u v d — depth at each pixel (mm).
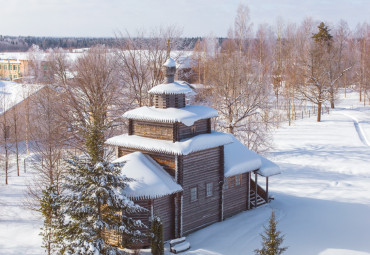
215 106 49781
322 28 96188
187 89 30391
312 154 52906
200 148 27969
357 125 71438
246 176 34188
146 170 26766
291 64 91188
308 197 38031
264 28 116188
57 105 43500
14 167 46750
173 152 26719
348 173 45719
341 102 94625
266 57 98625
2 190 38219
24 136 53188
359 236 28781
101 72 46250
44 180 34781
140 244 25625
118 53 48562
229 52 82375
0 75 109562
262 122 50875
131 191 25094
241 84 49312
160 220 24156
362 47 112250
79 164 22141
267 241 20922
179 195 27391
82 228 21766
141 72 48719
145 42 49688
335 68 91812
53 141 35500
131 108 47062
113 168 22359
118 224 22984
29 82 65750
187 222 28641
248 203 34406
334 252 26078
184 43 52062
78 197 21812
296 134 64125
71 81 48000
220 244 27062
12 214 32438
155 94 29906
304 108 83000
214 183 30656
